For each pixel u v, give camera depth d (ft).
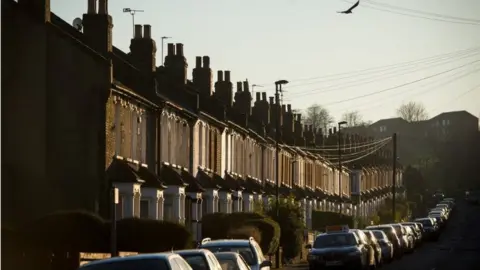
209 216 202.59
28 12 156.04
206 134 221.66
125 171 155.63
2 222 149.48
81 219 136.05
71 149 154.51
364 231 190.29
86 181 153.58
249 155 269.85
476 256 230.68
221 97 274.98
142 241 142.10
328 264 157.99
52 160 154.61
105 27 174.19
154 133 180.65
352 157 499.10
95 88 155.02
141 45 193.98
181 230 144.15
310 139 391.04
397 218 472.85
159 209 170.71
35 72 155.53
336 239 163.53
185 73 220.84
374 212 496.64
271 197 263.70
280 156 312.50
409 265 196.54
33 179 153.48
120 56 193.77
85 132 154.51
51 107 155.33
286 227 231.91
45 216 136.05
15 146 154.20
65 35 155.84
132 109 168.96
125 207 154.92
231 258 94.68
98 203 153.07
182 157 202.39
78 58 155.33
